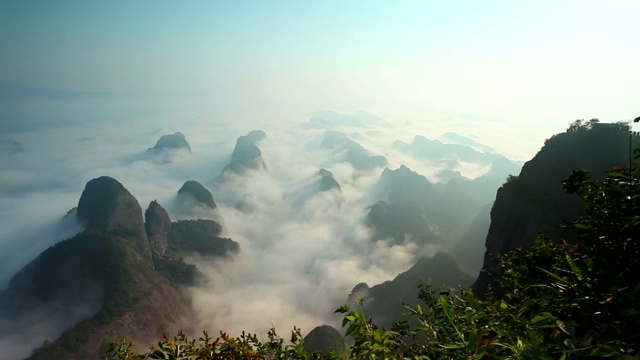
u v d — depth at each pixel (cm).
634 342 184
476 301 256
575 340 189
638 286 203
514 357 196
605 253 250
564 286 237
